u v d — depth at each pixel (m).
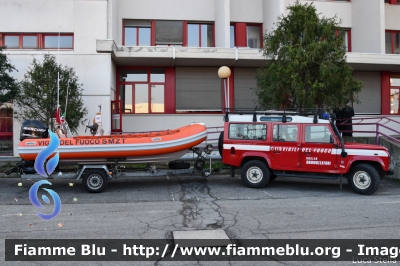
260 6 18.67
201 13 18.11
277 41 12.15
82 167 10.38
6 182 11.79
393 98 19.17
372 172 9.70
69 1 15.43
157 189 10.57
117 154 10.12
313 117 10.34
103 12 15.44
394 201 9.01
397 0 19.91
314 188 10.72
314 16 11.88
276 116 10.52
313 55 11.16
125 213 7.94
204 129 10.94
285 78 11.46
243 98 17.50
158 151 10.29
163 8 17.83
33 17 15.37
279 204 8.68
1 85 12.52
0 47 12.71
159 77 17.31
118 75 16.89
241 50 15.70
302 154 10.18
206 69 17.38
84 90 14.84
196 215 7.73
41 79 12.59
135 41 17.84
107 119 14.91
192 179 12.14
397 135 17.08
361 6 18.81
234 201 9.03
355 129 18.34
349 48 19.53
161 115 16.81
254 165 10.57
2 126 14.84
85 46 15.36
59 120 11.15
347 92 12.06
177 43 17.98
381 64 16.91
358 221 7.21
